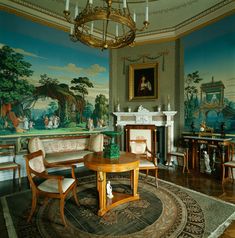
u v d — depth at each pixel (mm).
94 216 2492
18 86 4168
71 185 2580
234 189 3428
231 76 4074
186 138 4777
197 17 4730
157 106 5605
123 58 6035
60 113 4844
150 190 3365
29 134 4324
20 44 4215
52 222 2357
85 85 5355
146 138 5105
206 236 2076
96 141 4727
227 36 4148
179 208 2705
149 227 2244
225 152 4090
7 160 4039
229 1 4047
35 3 4309
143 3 4172
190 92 4988
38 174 2375
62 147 4617
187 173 4438
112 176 4098
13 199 3016
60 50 4875
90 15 2320
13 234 2117
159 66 5605
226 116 4164
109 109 5938
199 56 4762
